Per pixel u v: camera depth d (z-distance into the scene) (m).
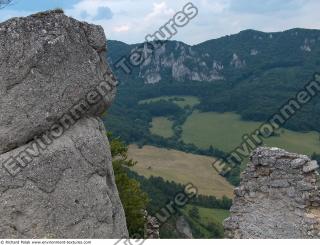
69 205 4.69
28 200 4.56
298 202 10.28
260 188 10.87
